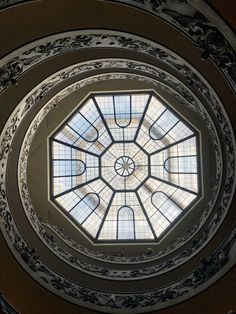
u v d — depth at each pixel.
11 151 14.95
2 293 13.95
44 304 14.50
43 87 15.09
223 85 12.13
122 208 19.08
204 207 17.58
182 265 15.07
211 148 18.00
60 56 14.13
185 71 13.37
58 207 18.45
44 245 15.80
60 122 18.58
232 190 13.70
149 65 14.63
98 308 14.58
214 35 10.51
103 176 19.36
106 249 18.16
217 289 13.85
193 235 16.23
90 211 18.92
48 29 12.22
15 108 14.23
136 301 14.69
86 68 15.35
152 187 19.14
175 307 14.25
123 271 16.00
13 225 14.89
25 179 16.34
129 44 13.13
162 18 11.09
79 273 15.59
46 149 18.42
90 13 11.75
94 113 19.12
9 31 12.10
